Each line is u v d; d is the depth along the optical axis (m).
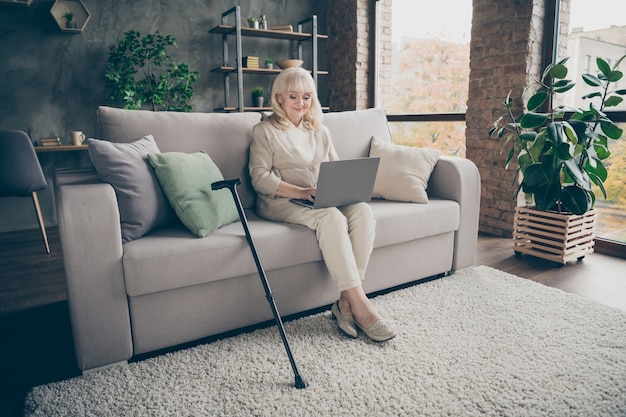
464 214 2.37
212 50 4.79
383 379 1.44
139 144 1.81
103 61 4.18
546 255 2.66
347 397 1.35
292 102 2.05
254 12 4.98
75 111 4.11
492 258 2.79
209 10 4.71
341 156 2.48
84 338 1.47
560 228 2.58
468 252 2.44
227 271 1.65
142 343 1.57
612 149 2.91
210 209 1.73
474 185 2.39
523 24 3.07
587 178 2.46
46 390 1.40
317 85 5.41
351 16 4.89
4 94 3.82
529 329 1.78
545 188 2.45
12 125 3.88
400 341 1.69
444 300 2.05
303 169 2.04
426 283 2.28
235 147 2.15
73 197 1.43
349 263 1.76
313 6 5.34
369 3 4.87
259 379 1.45
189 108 4.42
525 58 3.08
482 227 3.50
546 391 1.38
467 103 3.51
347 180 1.74
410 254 2.19
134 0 4.28
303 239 1.81
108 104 4.27
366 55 4.96
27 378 1.52
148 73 4.43
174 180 1.70
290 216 1.90
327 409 1.30
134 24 4.31
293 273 1.84
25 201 3.93
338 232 1.77
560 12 3.10
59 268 2.73
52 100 4.01
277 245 1.74
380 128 2.68
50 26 3.92
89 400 1.35
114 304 1.50
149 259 1.50
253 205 2.21
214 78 4.84
